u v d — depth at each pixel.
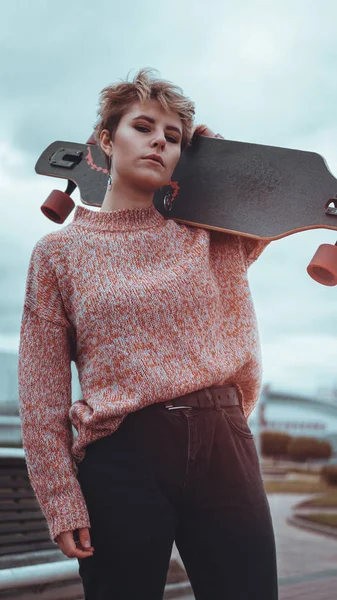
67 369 1.66
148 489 1.47
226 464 1.53
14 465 2.67
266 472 25.09
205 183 1.86
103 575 1.49
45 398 1.61
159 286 1.57
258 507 1.54
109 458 1.51
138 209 1.67
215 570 1.50
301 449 28.92
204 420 1.52
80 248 1.63
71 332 1.68
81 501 1.53
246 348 1.66
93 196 2.05
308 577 5.26
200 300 1.60
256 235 1.76
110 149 1.77
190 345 1.55
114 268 1.61
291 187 1.76
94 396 1.56
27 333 1.65
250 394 1.76
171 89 1.69
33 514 2.66
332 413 31.58
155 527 1.46
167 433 1.50
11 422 9.56
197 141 1.91
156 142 1.65
